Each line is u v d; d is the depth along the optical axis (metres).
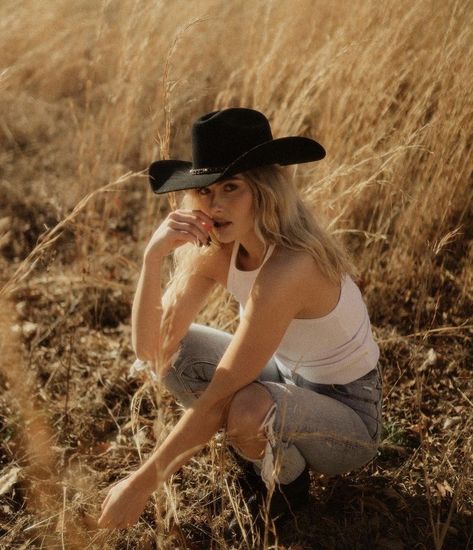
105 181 4.19
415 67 3.50
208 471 2.48
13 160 4.61
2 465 2.58
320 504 2.39
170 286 2.35
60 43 5.04
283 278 1.96
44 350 3.17
